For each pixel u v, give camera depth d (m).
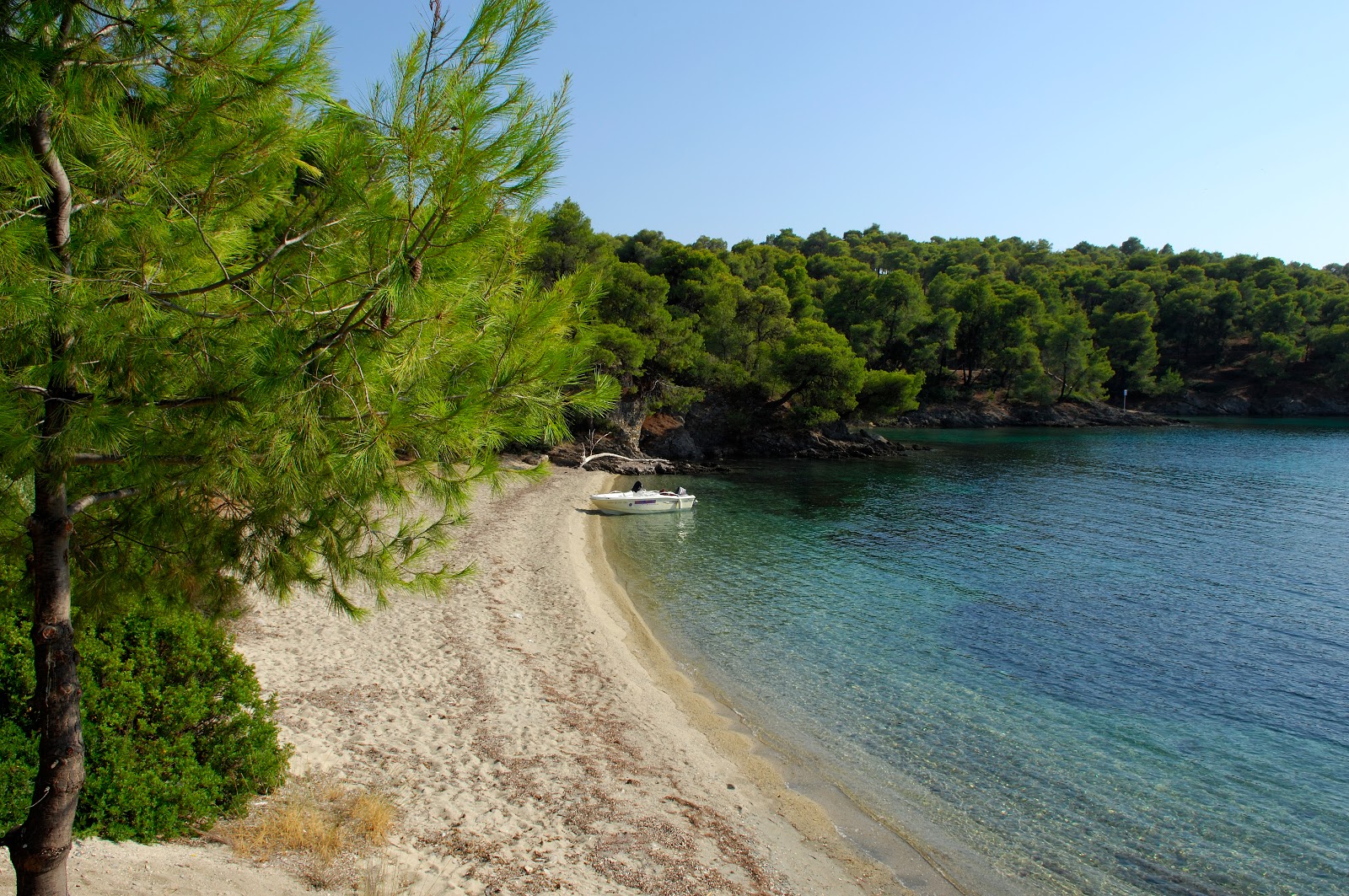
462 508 4.81
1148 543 26.70
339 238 3.92
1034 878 8.75
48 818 4.22
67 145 3.55
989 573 22.53
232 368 3.75
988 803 10.30
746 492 38.47
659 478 43.09
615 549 25.58
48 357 3.70
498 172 3.51
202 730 6.92
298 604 14.69
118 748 6.09
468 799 8.48
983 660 15.55
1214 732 12.45
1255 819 9.99
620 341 42.91
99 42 3.64
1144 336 92.88
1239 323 104.69
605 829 8.44
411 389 3.99
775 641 16.61
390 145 3.55
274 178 4.01
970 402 84.50
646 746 11.08
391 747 9.52
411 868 6.76
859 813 9.98
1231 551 25.47
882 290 82.50
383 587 4.90
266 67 3.80
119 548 5.11
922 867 8.85
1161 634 17.20
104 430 3.55
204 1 3.77
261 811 7.18
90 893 5.13
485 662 13.32
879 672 14.89
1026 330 84.81
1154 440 65.44
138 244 3.58
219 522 4.80
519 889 6.80
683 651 15.89
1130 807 10.25
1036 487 39.91
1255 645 16.50
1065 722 12.75
